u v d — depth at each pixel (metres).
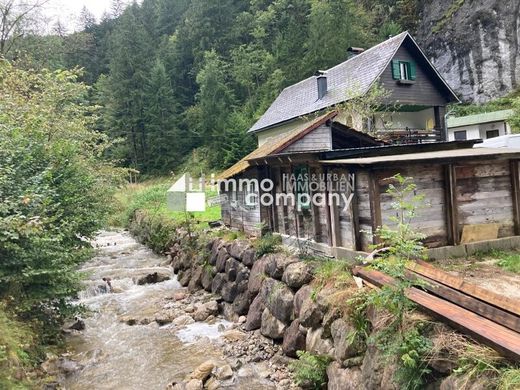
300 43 39.16
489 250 7.12
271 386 6.45
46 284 7.26
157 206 22.31
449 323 4.02
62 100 13.94
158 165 42.25
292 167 9.50
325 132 11.09
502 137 15.21
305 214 9.11
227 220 14.52
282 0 46.66
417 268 5.57
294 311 7.10
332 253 7.73
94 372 7.40
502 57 31.70
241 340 8.14
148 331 9.27
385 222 6.79
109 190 12.41
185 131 44.72
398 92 20.36
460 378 3.43
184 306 10.66
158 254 17.42
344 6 36.19
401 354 4.07
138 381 7.03
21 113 10.02
